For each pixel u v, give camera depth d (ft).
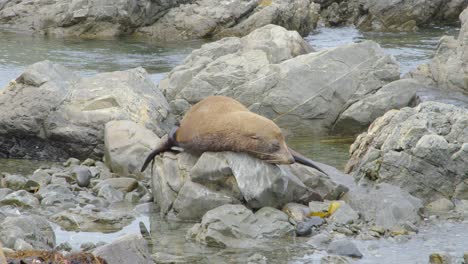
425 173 88.48
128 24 212.84
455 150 88.48
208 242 75.51
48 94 109.81
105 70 160.25
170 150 90.12
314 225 79.66
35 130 108.06
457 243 75.72
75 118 107.45
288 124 122.52
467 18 150.61
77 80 116.06
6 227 73.51
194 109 90.68
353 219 81.15
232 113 86.33
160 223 82.33
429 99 134.31
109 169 99.50
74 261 61.46
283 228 78.07
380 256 72.43
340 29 229.86
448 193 88.43
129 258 65.72
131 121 103.09
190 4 221.66
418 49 189.06
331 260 70.64
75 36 209.97
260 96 123.44
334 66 124.98
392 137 91.97
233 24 213.66
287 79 123.65
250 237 76.59
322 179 87.61
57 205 86.99
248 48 136.15
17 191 89.25
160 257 71.36
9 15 218.79
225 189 83.56
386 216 81.00
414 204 83.56
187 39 211.41
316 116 122.21
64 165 104.58
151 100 115.55
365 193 85.92
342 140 118.73
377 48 128.57
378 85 124.88
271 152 82.69
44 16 212.84
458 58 144.15
